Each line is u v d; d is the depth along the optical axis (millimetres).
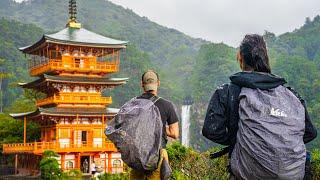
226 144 5961
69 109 72312
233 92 5801
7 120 89188
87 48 75375
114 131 7250
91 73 75312
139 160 7145
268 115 5406
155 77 7961
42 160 63812
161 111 7676
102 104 75125
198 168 12586
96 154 71688
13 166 84062
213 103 5910
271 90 5676
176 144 13109
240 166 5523
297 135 5375
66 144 70812
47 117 71750
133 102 7570
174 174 12586
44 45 75375
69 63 73938
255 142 5332
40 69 76625
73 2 82312
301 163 5316
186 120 195625
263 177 5363
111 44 75812
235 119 5758
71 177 63531
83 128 72062
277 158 5219
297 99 5656
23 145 72688
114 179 28672
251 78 5707
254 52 5945
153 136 7254
